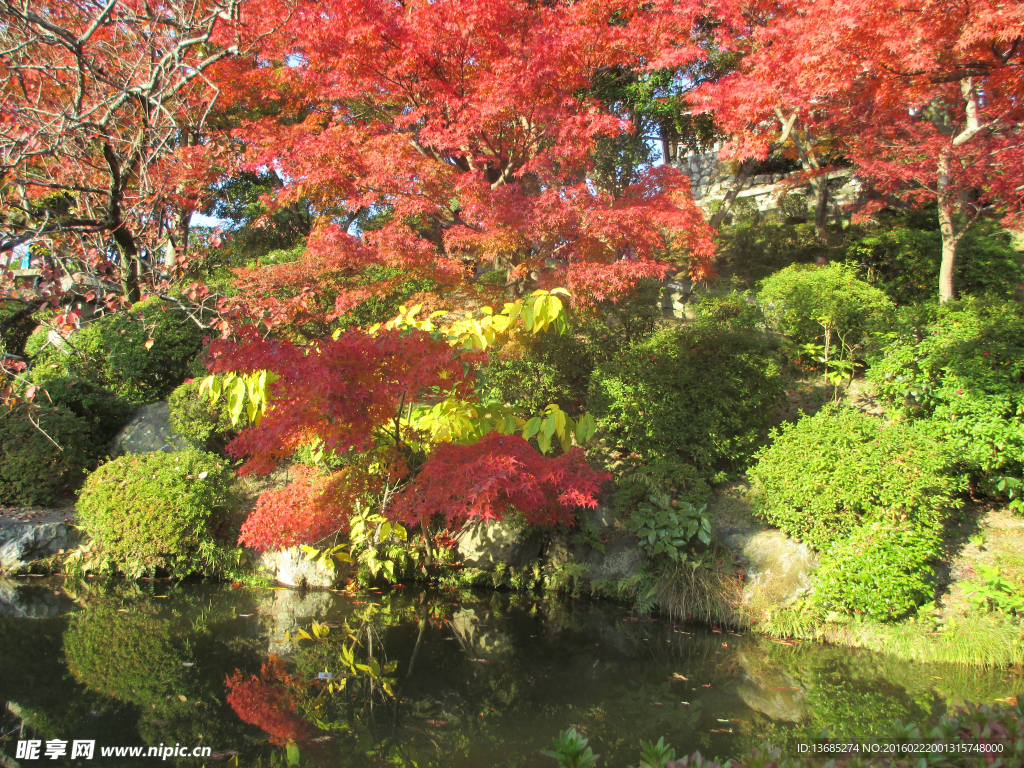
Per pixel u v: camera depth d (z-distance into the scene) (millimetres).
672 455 6703
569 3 8781
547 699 4199
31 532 6520
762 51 7953
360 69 7402
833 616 5289
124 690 4062
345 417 4684
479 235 6500
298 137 7352
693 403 6875
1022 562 5180
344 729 3709
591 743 3576
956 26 5777
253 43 5969
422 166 6742
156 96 5172
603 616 5898
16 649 4656
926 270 9836
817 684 4406
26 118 4918
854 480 5434
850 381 8070
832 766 2092
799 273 9188
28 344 9641
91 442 8133
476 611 5973
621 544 6480
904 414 6672
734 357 6887
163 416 8508
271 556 6621
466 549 6793
